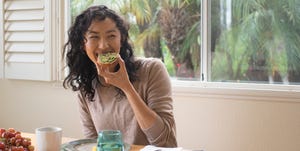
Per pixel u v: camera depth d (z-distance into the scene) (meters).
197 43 2.35
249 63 2.24
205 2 2.29
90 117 1.78
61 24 2.62
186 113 2.33
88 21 1.55
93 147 1.38
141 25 2.47
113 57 1.50
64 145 1.39
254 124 2.18
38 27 2.63
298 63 2.14
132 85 1.63
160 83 1.62
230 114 2.22
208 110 2.28
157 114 1.55
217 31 2.30
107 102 1.68
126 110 1.63
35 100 2.74
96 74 1.69
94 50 1.55
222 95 2.23
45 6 2.61
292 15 2.13
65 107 2.65
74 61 1.72
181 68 2.40
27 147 1.28
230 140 2.24
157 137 1.51
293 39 2.14
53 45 2.62
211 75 2.33
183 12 2.37
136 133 1.62
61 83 2.63
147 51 2.47
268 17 2.18
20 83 2.78
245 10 2.23
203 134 2.30
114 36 1.55
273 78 2.20
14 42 2.73
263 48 2.20
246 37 2.24
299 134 2.08
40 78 2.66
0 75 2.79
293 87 2.12
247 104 2.18
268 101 2.13
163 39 2.43
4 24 2.74
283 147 2.12
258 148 2.18
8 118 2.85
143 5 2.46
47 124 2.72
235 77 2.28
